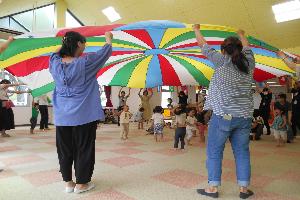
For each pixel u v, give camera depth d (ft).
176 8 29.91
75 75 7.65
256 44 10.32
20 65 10.72
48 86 12.02
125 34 10.36
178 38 10.94
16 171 10.69
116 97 40.88
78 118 7.69
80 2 35.24
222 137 7.71
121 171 10.86
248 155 7.90
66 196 7.93
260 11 26.27
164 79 16.34
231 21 28.86
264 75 14.32
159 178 9.91
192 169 11.30
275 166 12.13
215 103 7.74
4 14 30.58
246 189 7.94
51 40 9.40
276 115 18.90
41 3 33.45
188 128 18.67
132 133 25.31
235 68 7.55
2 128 20.93
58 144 8.09
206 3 27.73
